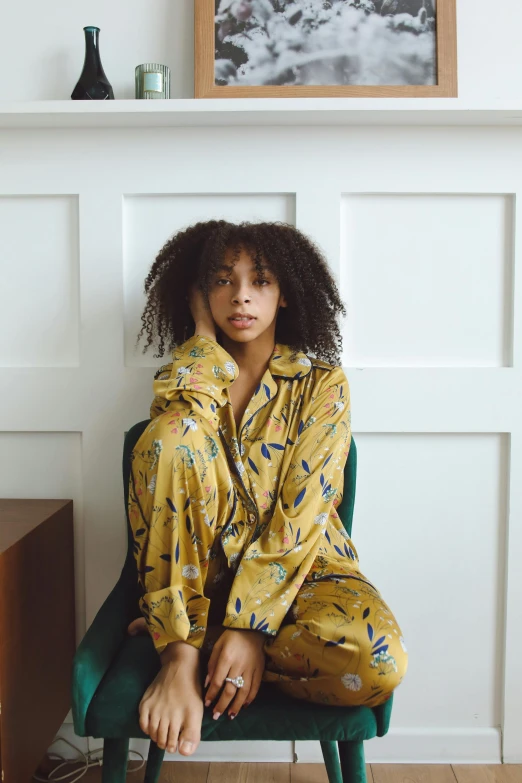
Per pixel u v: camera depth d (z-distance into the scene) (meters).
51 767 1.39
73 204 1.39
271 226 1.21
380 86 1.33
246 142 1.36
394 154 1.37
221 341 1.25
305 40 1.34
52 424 1.40
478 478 1.42
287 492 1.05
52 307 1.40
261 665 0.93
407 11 1.35
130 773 1.38
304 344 1.29
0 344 1.41
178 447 0.96
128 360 1.41
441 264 1.40
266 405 1.15
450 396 1.40
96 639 1.00
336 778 1.23
